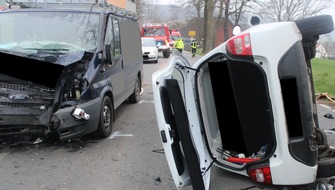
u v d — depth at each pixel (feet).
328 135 20.01
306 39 13.52
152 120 25.11
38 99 17.12
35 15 21.75
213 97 14.28
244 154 13.96
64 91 17.48
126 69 26.53
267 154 12.56
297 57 11.44
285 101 11.76
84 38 20.51
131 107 29.68
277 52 11.30
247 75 12.94
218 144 14.60
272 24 11.90
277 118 11.66
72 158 17.30
